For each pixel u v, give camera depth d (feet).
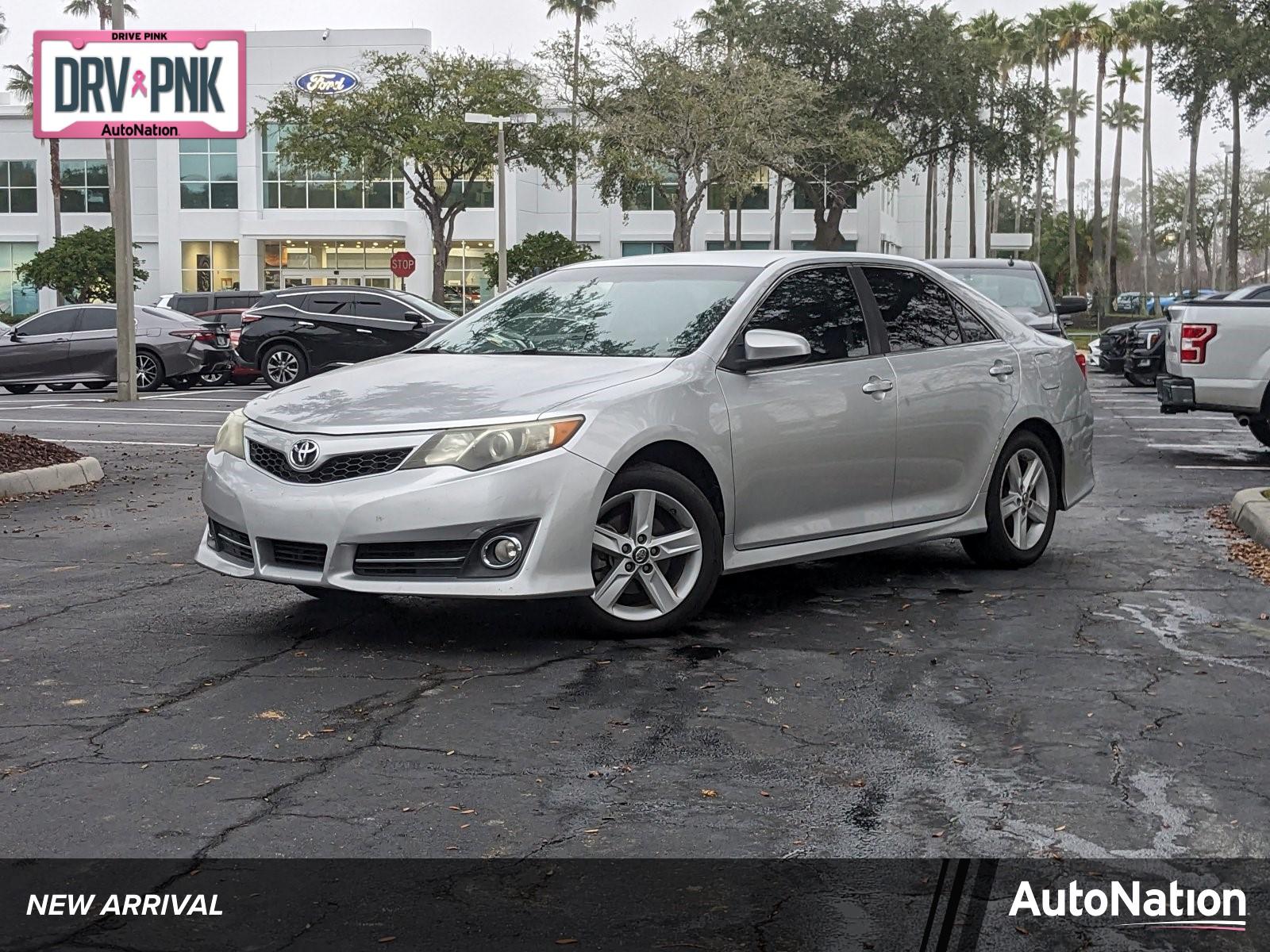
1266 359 44.09
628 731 15.42
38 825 12.52
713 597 22.77
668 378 19.85
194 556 26.66
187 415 63.00
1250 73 128.16
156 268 216.33
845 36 175.63
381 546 18.29
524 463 18.21
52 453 40.63
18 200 221.46
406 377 20.35
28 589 23.31
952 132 182.09
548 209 218.79
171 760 14.35
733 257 23.02
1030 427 25.95
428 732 15.33
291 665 18.20
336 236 202.49
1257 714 16.33
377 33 196.65
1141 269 403.13
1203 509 33.65
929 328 24.23
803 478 21.40
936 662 18.60
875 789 13.60
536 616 20.90
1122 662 18.70
